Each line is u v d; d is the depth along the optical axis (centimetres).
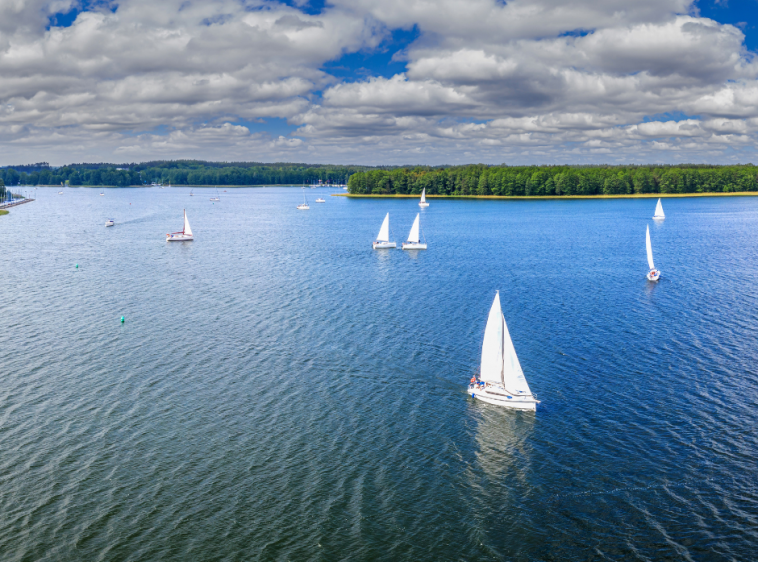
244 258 15738
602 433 5550
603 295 11000
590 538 4166
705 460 5059
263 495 4628
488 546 4094
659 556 3988
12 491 4641
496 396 6150
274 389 6550
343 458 5153
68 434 5509
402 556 4000
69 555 3978
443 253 16675
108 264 14600
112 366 7194
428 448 5322
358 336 8375
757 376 6788
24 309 9894
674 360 7344
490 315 6366
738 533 4178
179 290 11512
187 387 6581
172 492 4656
